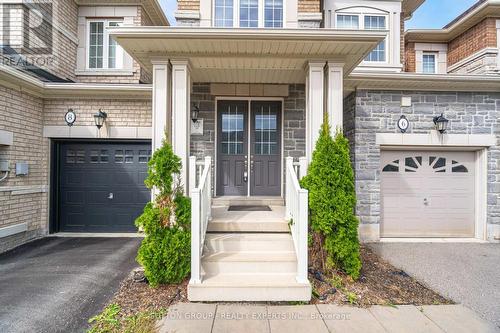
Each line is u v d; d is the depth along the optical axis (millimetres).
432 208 6672
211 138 6312
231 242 4133
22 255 5227
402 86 6324
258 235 4266
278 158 6473
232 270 3809
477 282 4203
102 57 7703
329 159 4086
